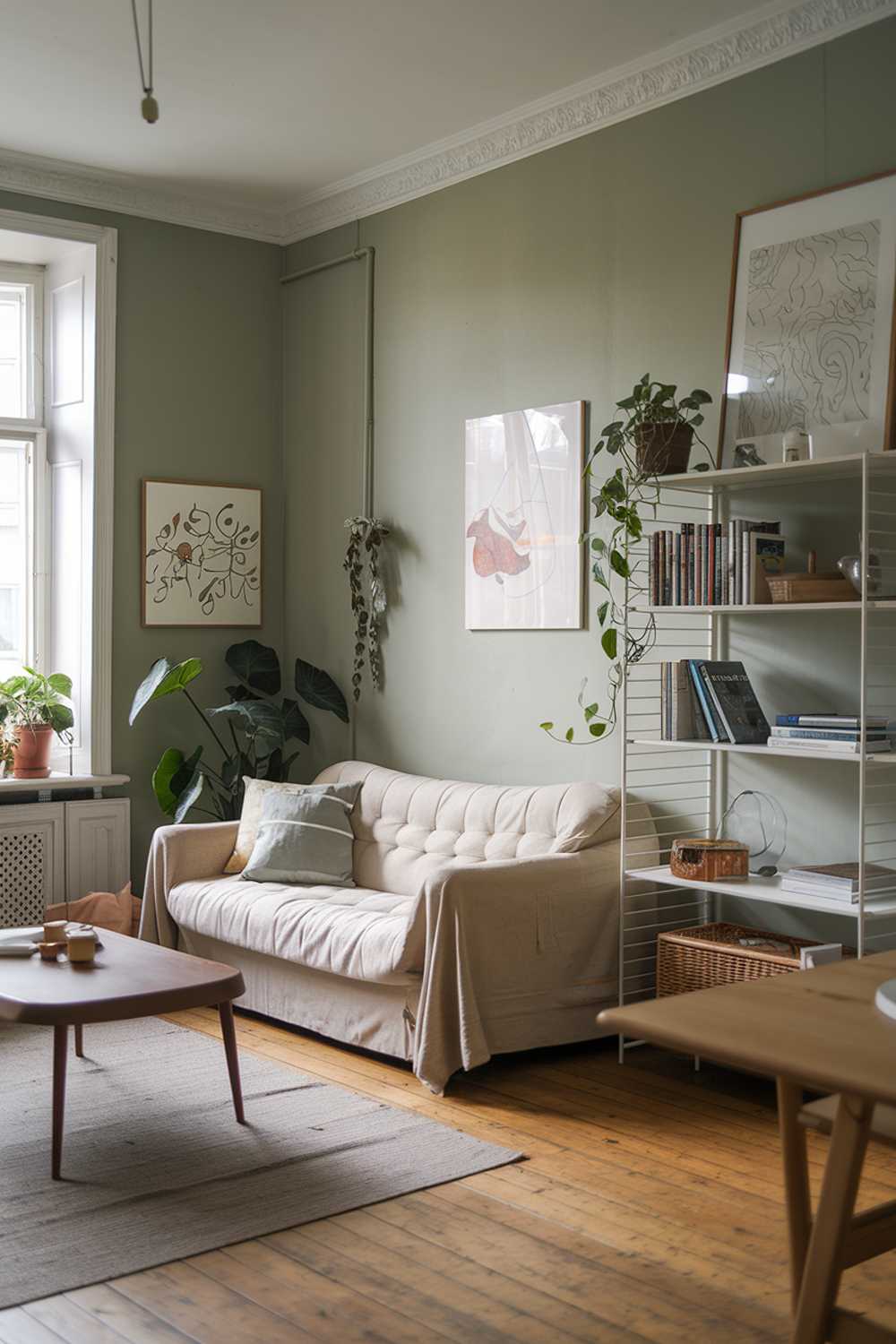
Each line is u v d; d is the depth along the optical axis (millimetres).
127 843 5711
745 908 4301
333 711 5832
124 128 5125
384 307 5668
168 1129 3510
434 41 4332
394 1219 2934
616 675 4637
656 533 4070
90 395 5695
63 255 5816
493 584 5113
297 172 5621
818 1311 1892
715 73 4289
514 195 5043
